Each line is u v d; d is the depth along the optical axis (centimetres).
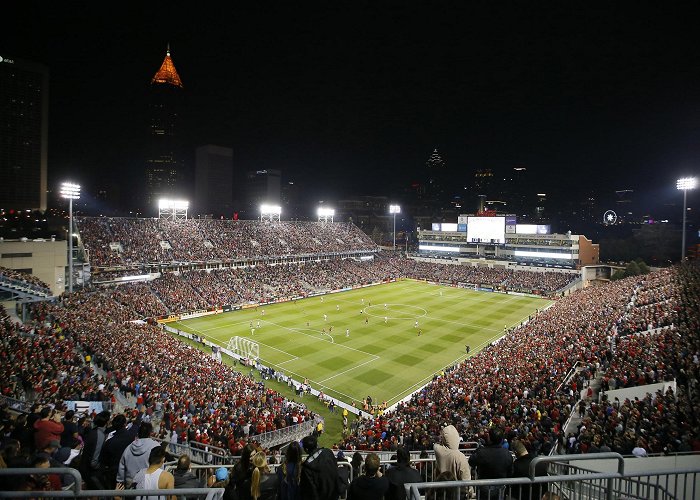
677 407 2064
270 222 11888
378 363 5225
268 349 5681
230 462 1850
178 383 3500
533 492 934
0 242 6575
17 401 2355
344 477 979
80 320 4906
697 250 12888
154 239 8981
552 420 2478
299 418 3216
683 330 3394
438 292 10106
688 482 1297
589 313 5478
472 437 2245
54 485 873
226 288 8475
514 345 4772
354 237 13350
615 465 1477
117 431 1056
